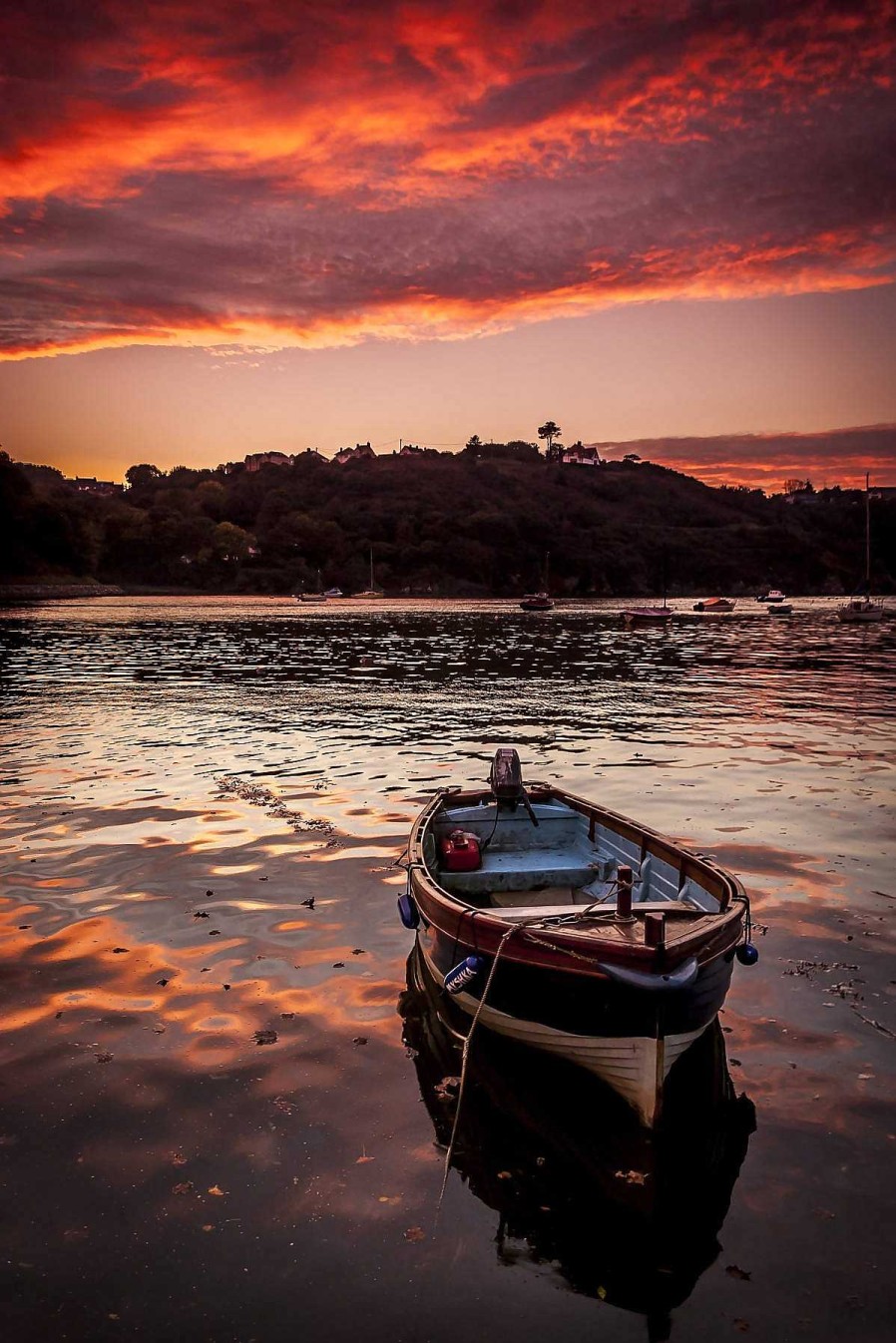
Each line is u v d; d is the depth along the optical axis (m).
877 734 22.53
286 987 8.41
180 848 12.50
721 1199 5.63
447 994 8.00
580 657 47.56
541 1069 7.20
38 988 8.34
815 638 66.06
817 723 24.38
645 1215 5.48
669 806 15.08
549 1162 5.98
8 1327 4.66
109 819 13.97
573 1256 5.16
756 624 86.94
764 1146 6.13
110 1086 6.77
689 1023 6.52
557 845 10.96
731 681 35.50
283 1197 5.61
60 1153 6.01
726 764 18.64
